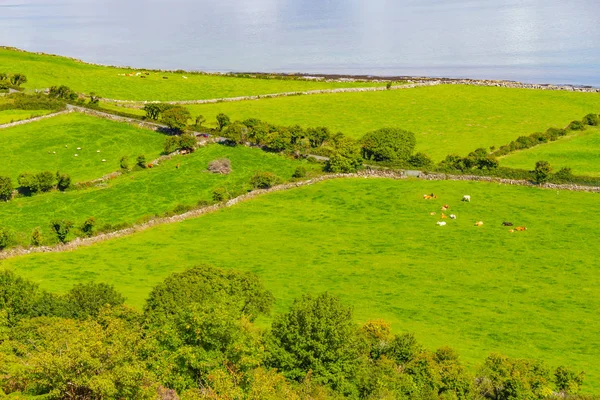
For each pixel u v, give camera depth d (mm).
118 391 54062
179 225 120000
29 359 61188
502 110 198125
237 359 62438
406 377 67875
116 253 108750
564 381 70688
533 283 100062
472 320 89250
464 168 140875
